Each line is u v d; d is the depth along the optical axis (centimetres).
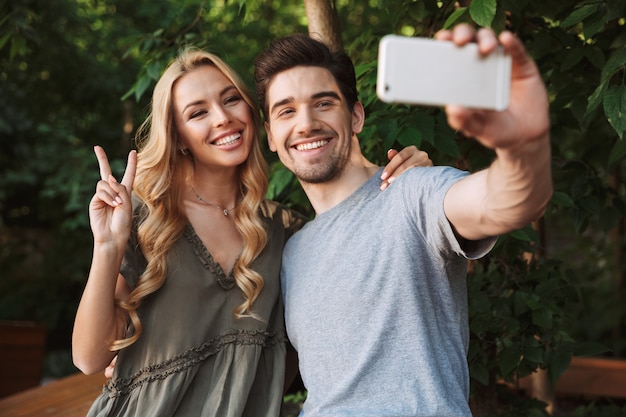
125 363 208
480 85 105
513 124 112
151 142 221
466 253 160
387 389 174
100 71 927
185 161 225
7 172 909
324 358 186
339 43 279
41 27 828
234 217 226
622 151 219
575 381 402
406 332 174
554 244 652
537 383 356
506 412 282
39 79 927
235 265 216
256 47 932
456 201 153
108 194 197
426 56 104
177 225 214
